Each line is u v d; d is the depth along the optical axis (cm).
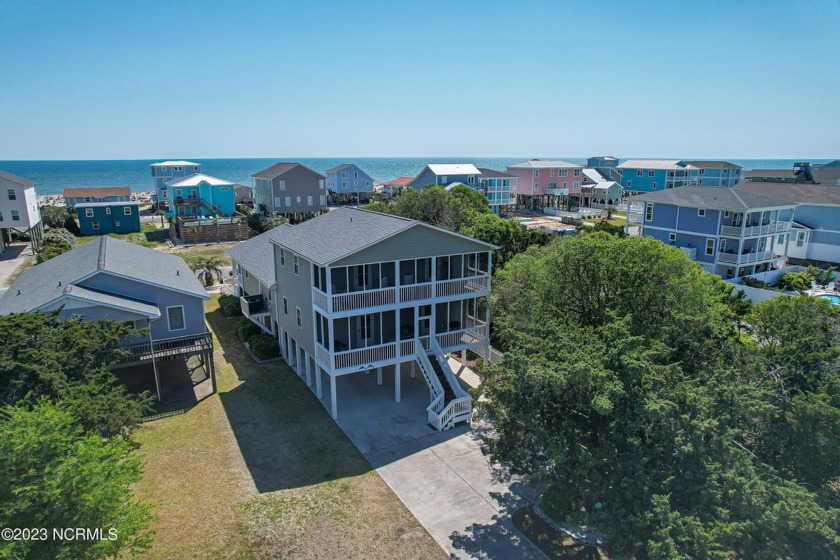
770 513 1178
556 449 1260
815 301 1812
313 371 2552
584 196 9531
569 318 1897
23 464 1056
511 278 2461
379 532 1488
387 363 2192
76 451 1166
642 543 1313
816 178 7425
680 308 1764
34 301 2169
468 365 2644
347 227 2352
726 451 1300
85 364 1686
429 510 1586
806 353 1683
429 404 2245
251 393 2322
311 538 1456
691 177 9094
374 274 2216
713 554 1095
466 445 1950
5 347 1495
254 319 2939
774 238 4416
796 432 1462
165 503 1578
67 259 2831
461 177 8156
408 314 2389
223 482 1688
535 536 1490
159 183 8525
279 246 2473
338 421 2098
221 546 1418
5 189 4931
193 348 2277
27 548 991
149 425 2027
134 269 2483
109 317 2147
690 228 4431
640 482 1254
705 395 1407
